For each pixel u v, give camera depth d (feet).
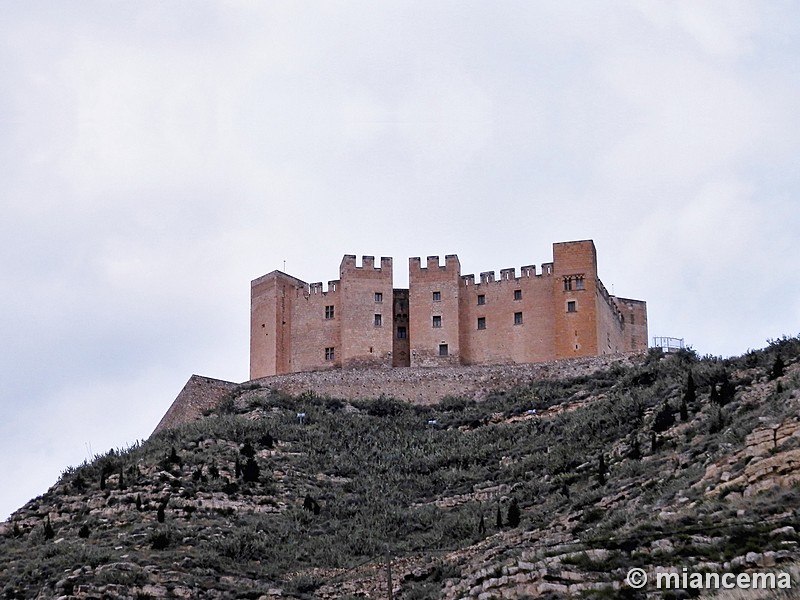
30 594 263.08
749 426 274.98
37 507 338.95
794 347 352.08
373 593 264.11
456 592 232.53
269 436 378.73
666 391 357.61
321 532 318.04
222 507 330.34
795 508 210.38
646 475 288.30
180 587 265.34
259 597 265.54
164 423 442.09
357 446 383.04
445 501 339.36
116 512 326.65
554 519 284.00
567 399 398.83
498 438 382.83
